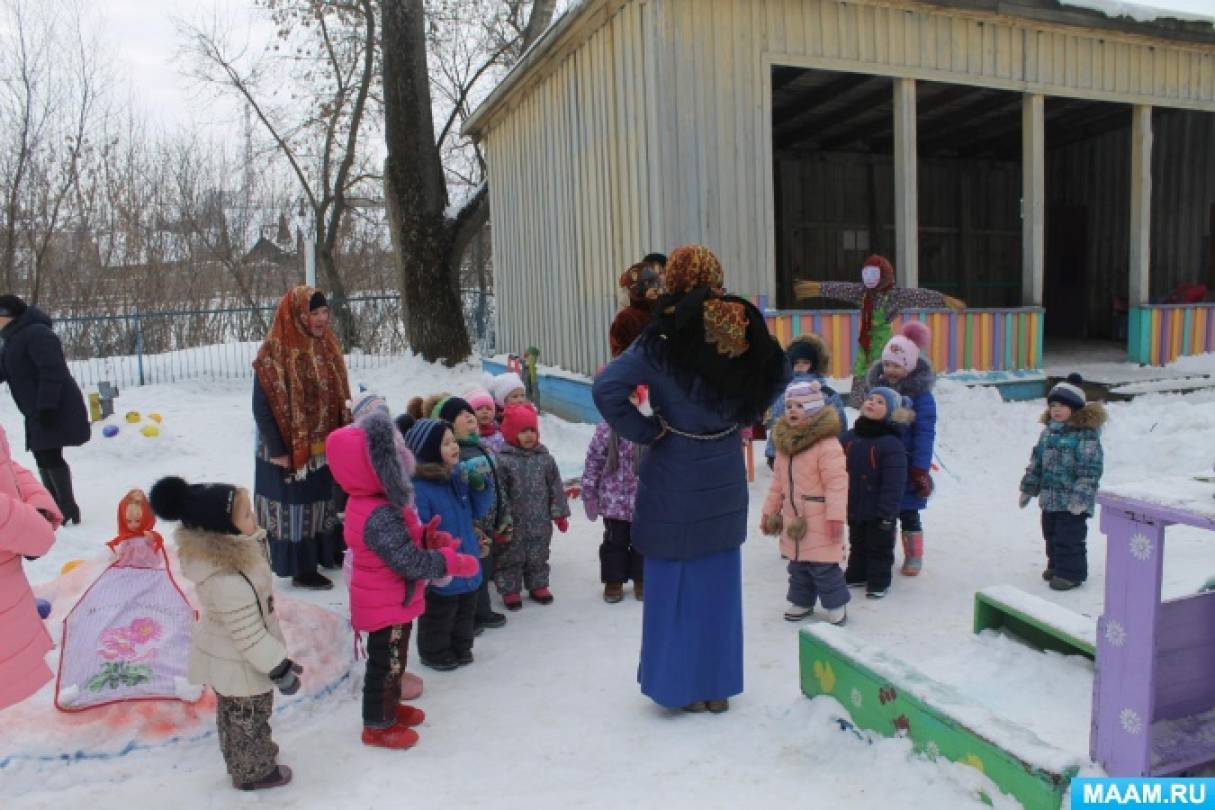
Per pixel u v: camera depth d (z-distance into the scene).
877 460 5.01
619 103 9.31
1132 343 11.98
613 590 5.11
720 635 3.66
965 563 5.68
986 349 10.45
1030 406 9.46
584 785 3.15
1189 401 9.98
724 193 8.85
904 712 3.09
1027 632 4.09
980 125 14.42
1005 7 10.03
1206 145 14.16
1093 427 5.05
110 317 15.42
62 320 15.23
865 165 15.88
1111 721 2.75
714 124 8.79
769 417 6.86
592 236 10.22
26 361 6.63
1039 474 5.23
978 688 3.67
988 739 2.76
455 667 4.28
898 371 5.33
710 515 3.57
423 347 15.41
